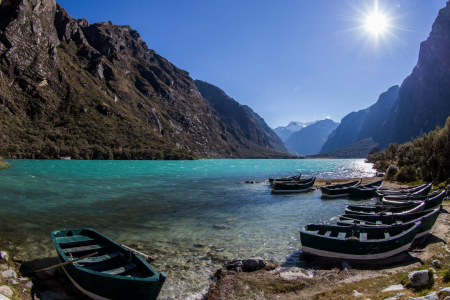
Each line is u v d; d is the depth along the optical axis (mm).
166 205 22016
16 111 117312
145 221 16812
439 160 26219
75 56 180125
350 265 9836
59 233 10602
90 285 7809
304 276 9055
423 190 21250
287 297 7836
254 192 29938
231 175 53938
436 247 10672
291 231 14680
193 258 10977
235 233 14320
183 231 14680
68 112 136000
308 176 54625
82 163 78000
